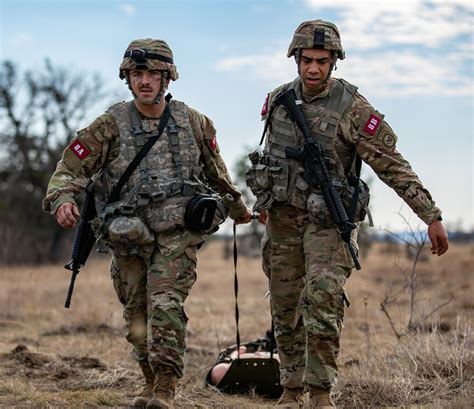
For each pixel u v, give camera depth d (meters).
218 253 69.69
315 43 8.78
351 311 17.75
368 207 9.12
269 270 9.37
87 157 9.02
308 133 8.91
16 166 65.56
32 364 12.39
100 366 12.40
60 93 67.00
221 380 10.86
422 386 10.40
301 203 8.92
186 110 9.24
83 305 20.78
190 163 9.10
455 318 15.78
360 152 8.92
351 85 9.07
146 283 9.17
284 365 9.39
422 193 8.79
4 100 65.94
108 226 8.85
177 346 8.70
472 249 39.53
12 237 39.88
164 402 8.61
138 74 8.92
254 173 9.14
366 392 10.16
